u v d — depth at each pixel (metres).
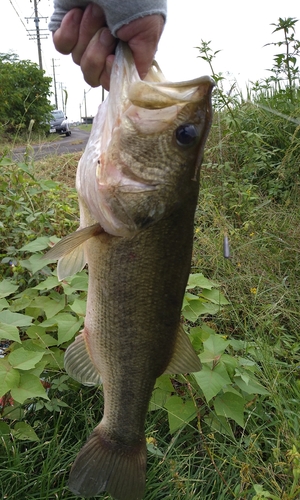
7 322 0.47
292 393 0.55
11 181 0.78
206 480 0.46
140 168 0.33
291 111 1.12
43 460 0.45
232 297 0.72
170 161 0.33
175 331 0.40
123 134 0.33
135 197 0.33
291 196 0.99
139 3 0.30
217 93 1.12
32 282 0.63
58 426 0.47
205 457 0.47
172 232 0.36
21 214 0.71
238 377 0.51
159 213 0.34
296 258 0.80
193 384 0.53
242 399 0.49
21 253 0.68
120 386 0.40
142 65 0.33
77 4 0.33
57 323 0.52
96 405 0.51
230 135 1.12
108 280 0.37
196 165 0.34
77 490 0.38
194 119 0.32
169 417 0.47
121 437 0.41
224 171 1.07
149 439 0.43
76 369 0.41
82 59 0.34
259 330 0.64
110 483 0.39
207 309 0.59
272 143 1.14
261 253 0.81
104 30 0.32
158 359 0.39
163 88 0.32
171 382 0.56
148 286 0.37
